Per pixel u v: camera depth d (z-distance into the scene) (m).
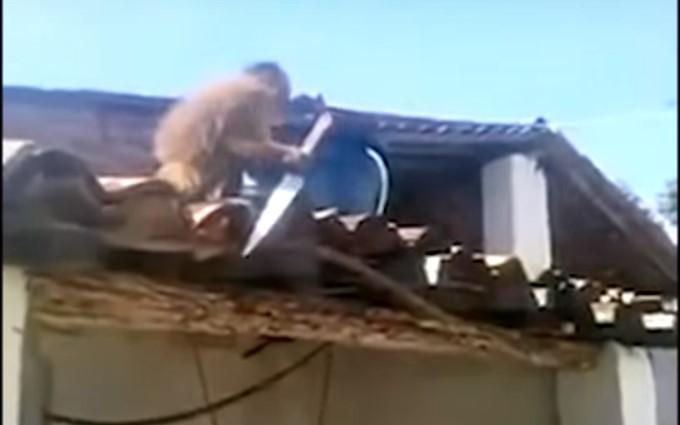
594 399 5.08
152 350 5.13
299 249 3.26
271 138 3.90
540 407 5.27
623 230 5.07
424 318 3.88
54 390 4.61
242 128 3.68
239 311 3.29
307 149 4.04
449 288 3.91
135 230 2.81
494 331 4.25
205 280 3.04
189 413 5.32
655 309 4.96
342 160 4.35
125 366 5.03
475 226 5.16
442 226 5.10
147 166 3.95
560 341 4.73
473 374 5.43
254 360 5.54
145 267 2.88
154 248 2.86
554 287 4.54
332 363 5.70
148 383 5.16
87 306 2.94
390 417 5.59
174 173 3.40
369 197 4.43
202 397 5.38
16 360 2.75
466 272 3.98
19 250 2.64
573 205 5.16
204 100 3.72
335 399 5.68
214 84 3.85
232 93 3.74
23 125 4.77
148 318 3.16
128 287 2.92
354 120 4.57
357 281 3.52
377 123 4.77
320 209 3.74
